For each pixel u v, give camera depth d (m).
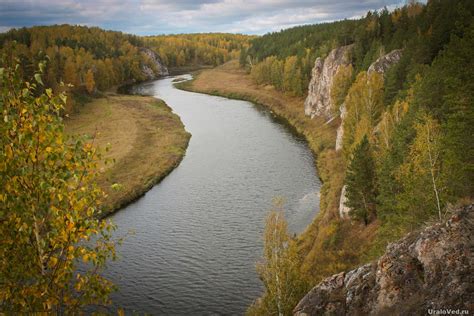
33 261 8.57
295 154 78.19
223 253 44.66
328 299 19.56
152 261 43.59
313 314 19.39
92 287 9.37
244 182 65.19
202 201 58.75
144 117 109.69
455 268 14.87
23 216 8.32
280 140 88.75
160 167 72.25
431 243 16.42
